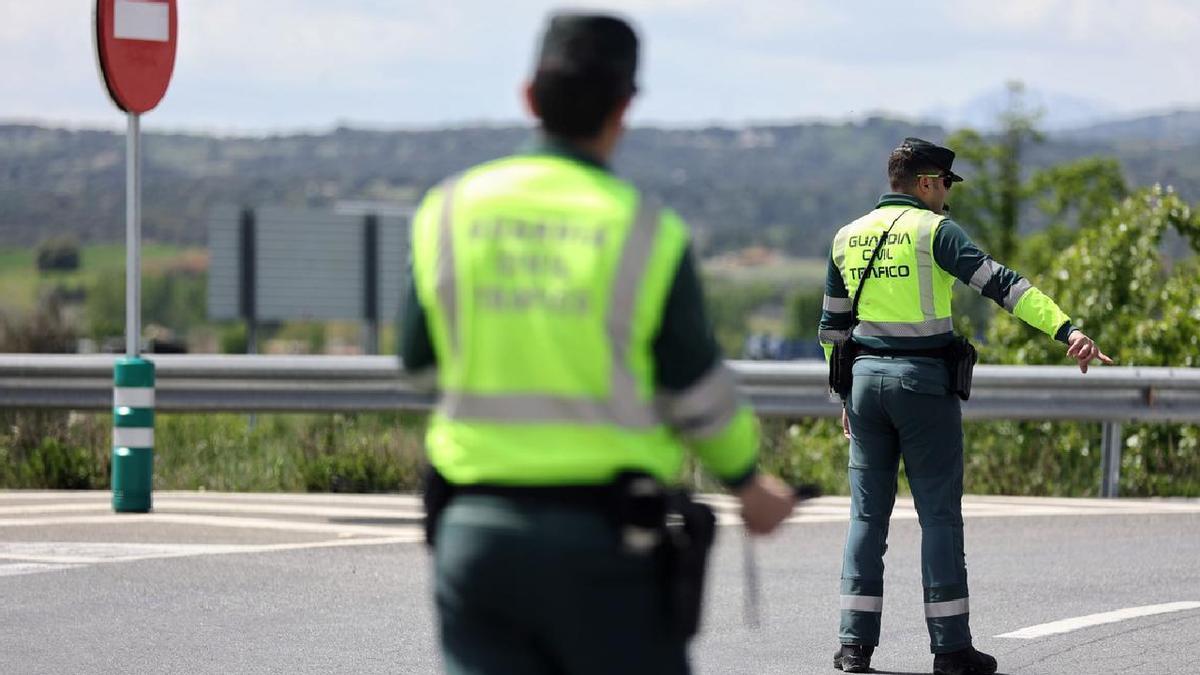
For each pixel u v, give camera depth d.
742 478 6.70
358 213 64.88
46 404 24.64
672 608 6.39
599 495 6.30
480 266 6.45
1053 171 88.31
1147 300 30.56
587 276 6.33
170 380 24.53
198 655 13.96
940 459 13.32
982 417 24.39
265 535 19.77
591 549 6.23
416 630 14.98
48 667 13.51
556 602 6.25
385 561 18.22
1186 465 26.20
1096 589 17.09
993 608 16.14
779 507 6.83
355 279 64.75
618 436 6.33
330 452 25.80
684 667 6.51
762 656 14.05
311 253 64.56
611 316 6.32
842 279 13.69
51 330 37.31
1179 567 18.33
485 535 6.29
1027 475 25.62
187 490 24.58
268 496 23.45
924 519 13.39
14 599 16.12
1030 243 85.38
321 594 16.52
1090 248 31.28
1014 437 26.67
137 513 21.36
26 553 18.38
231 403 24.61
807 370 25.11
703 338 6.44
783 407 25.23
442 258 6.56
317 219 64.38
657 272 6.36
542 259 6.39
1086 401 24.53
